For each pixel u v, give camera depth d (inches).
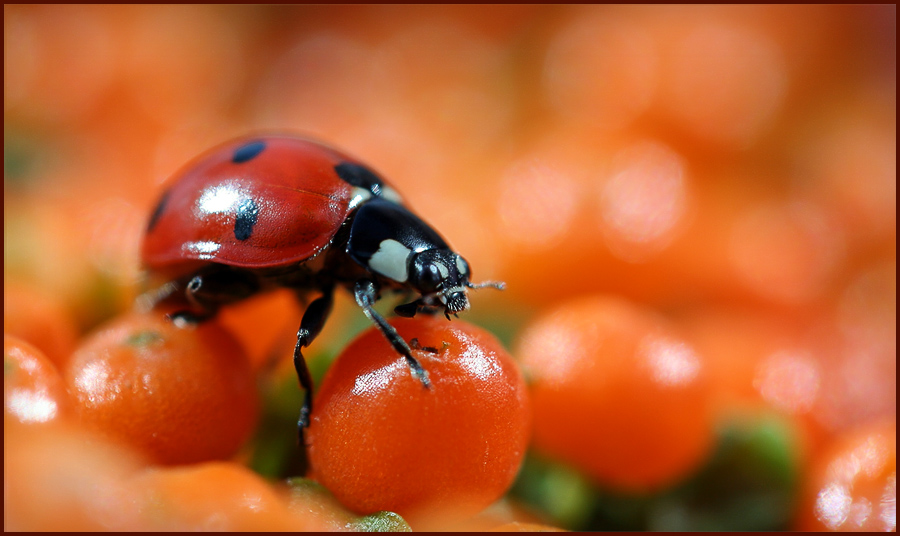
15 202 2.1
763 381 1.9
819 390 1.9
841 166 2.5
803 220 2.3
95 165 2.3
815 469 1.8
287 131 2.5
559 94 2.6
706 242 2.1
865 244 2.3
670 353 1.8
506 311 2.0
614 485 1.8
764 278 2.1
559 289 2.1
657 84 2.5
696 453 1.8
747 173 2.4
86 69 2.6
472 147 2.5
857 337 2.0
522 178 2.2
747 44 2.6
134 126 2.6
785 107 2.5
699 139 2.4
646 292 2.1
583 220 2.1
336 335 1.8
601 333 1.8
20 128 2.4
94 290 1.8
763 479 1.8
